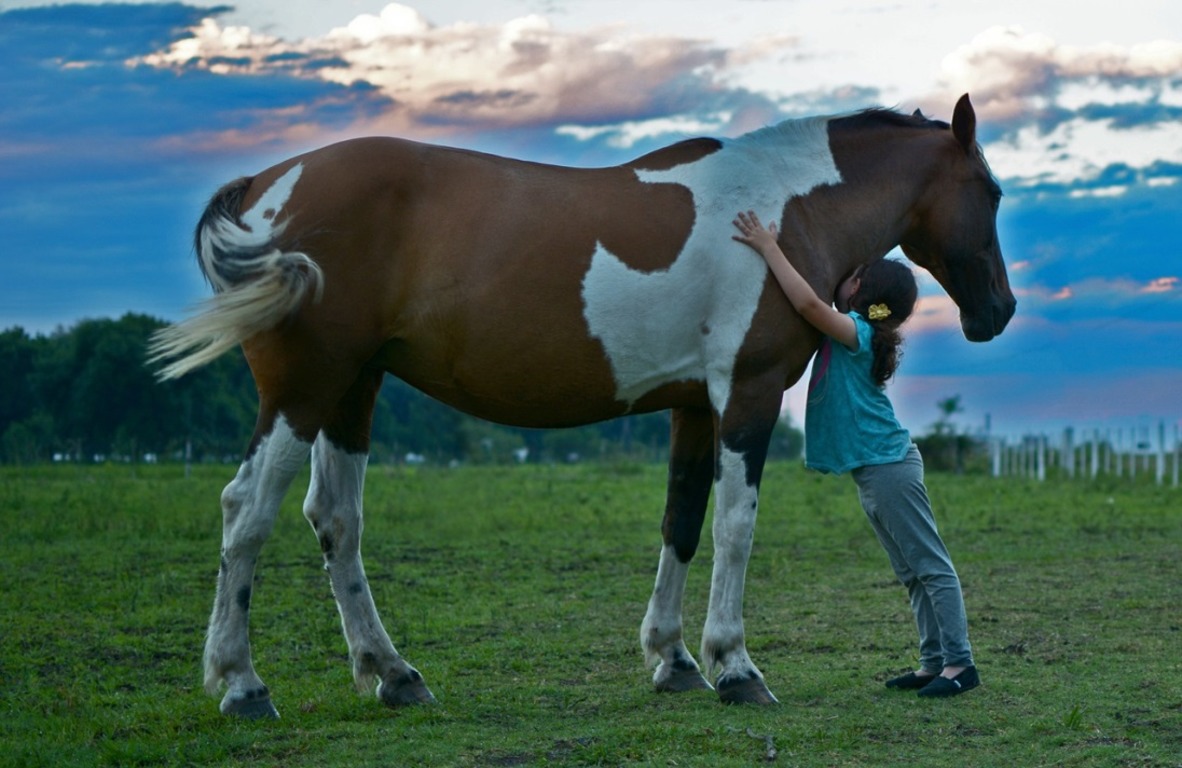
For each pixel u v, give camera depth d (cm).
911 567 487
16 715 469
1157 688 484
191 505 1323
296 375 452
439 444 4438
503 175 468
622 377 470
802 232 491
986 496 1612
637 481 1983
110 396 3145
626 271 459
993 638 600
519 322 457
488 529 1164
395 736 427
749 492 470
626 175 480
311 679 536
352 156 461
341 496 497
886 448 484
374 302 456
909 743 410
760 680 471
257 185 471
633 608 721
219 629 456
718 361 470
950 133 548
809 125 517
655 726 427
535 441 4900
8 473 1931
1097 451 2291
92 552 946
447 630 647
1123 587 770
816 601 736
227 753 409
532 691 499
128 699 502
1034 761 388
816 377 495
